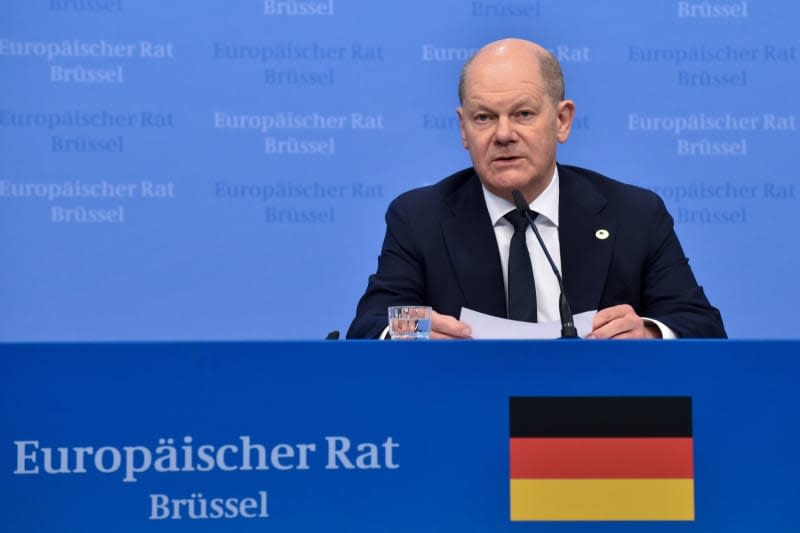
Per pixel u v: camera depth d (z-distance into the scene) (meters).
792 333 12.18
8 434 4.98
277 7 12.09
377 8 12.13
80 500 4.98
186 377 5.04
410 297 8.35
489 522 5.04
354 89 12.12
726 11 12.12
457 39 12.17
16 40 11.85
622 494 5.05
